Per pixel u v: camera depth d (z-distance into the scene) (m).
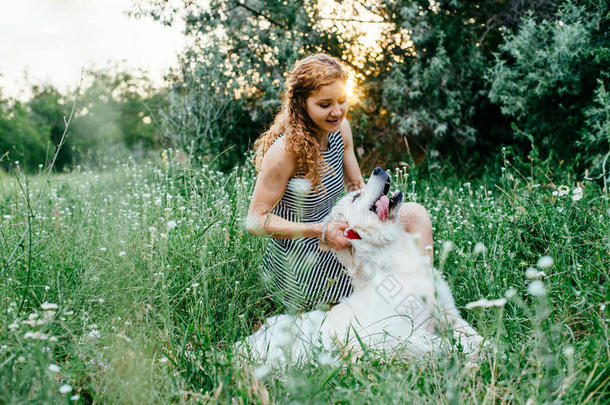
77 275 2.89
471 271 2.89
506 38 5.64
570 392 1.83
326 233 2.69
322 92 2.65
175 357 2.31
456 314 2.64
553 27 5.50
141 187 4.77
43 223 3.61
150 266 2.65
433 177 5.70
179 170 5.24
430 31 6.20
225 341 2.49
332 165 3.03
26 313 2.41
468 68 6.34
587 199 3.41
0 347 2.01
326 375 2.01
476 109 6.59
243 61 6.56
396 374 2.17
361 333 2.59
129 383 1.98
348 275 2.94
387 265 2.64
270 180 2.82
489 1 6.43
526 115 5.88
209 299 2.83
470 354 2.29
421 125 6.41
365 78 6.55
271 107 6.64
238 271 3.06
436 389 2.07
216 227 3.36
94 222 3.81
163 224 3.29
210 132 6.72
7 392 1.73
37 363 1.88
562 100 5.54
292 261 2.97
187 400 2.08
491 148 6.56
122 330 2.38
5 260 2.71
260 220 2.81
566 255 2.92
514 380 2.09
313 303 2.98
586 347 2.11
